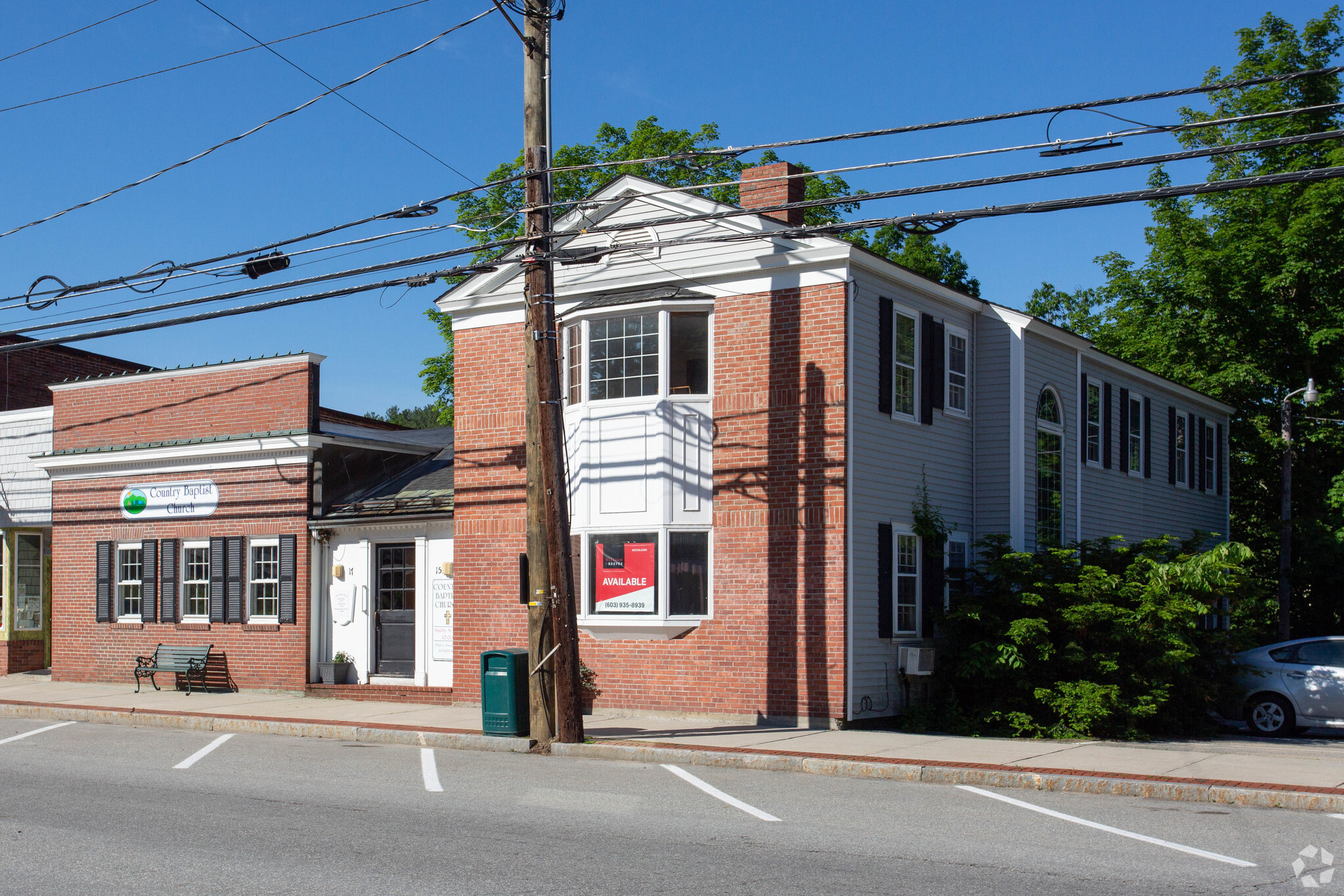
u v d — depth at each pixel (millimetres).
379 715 17484
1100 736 15742
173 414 22422
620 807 10406
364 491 21812
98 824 9570
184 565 22172
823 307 16484
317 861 8188
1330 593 30375
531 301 14359
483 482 19078
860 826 9484
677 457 17125
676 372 17359
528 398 14617
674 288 17578
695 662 16891
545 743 14336
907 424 17656
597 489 17547
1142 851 8547
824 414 16312
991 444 19391
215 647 21453
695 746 13805
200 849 8578
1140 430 24984
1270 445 30516
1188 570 16344
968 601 17234
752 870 7898
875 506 16766
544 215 14266
